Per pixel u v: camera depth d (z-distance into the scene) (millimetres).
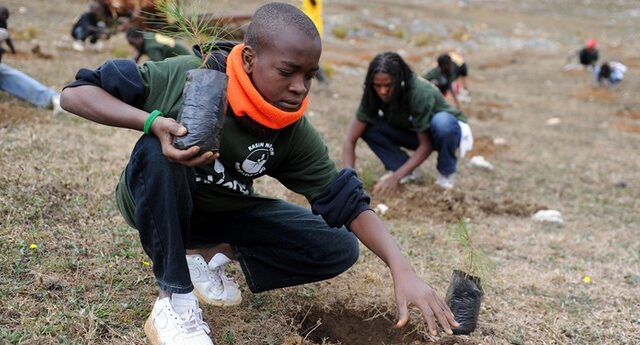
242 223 2643
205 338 2326
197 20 2428
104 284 2932
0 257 3004
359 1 25500
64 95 2146
